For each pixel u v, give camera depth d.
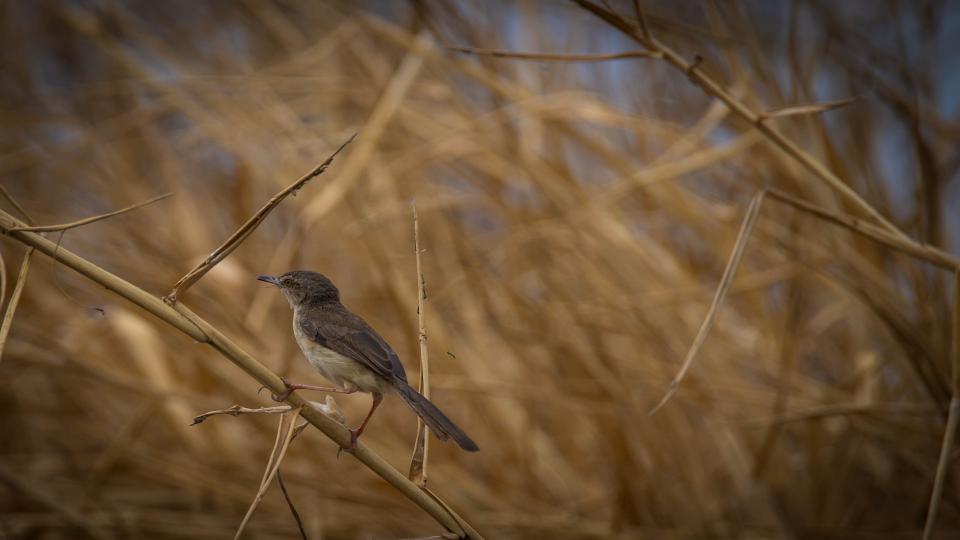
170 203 13.67
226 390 11.95
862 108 13.71
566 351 11.77
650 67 14.83
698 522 11.22
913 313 11.61
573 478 11.88
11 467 11.82
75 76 18.98
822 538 11.23
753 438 11.80
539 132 13.02
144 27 17.73
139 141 15.38
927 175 11.99
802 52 13.92
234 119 13.67
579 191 12.47
